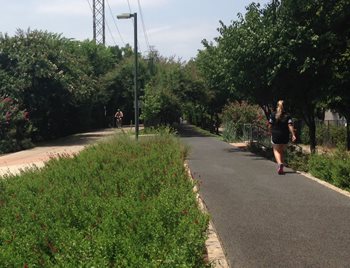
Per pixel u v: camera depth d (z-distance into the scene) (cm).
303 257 589
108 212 634
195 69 4597
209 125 5631
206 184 1149
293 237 675
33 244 520
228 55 1962
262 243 648
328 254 600
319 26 1712
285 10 1766
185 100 4594
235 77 1969
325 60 1686
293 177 1250
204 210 795
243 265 561
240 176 1289
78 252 450
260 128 2569
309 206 877
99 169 1159
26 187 970
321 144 2945
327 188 1070
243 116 3266
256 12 1927
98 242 468
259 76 1881
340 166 1088
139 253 459
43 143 3581
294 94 1855
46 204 750
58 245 516
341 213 819
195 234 493
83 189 859
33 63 3531
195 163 1648
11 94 3403
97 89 5831
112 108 6244
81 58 4791
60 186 934
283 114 1304
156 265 407
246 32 1867
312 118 1869
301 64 1725
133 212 624
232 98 3862
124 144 1658
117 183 935
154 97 4366
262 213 824
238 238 672
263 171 1391
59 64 3828
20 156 2620
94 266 409
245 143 2900
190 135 4331
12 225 627
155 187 892
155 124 4412
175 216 604
